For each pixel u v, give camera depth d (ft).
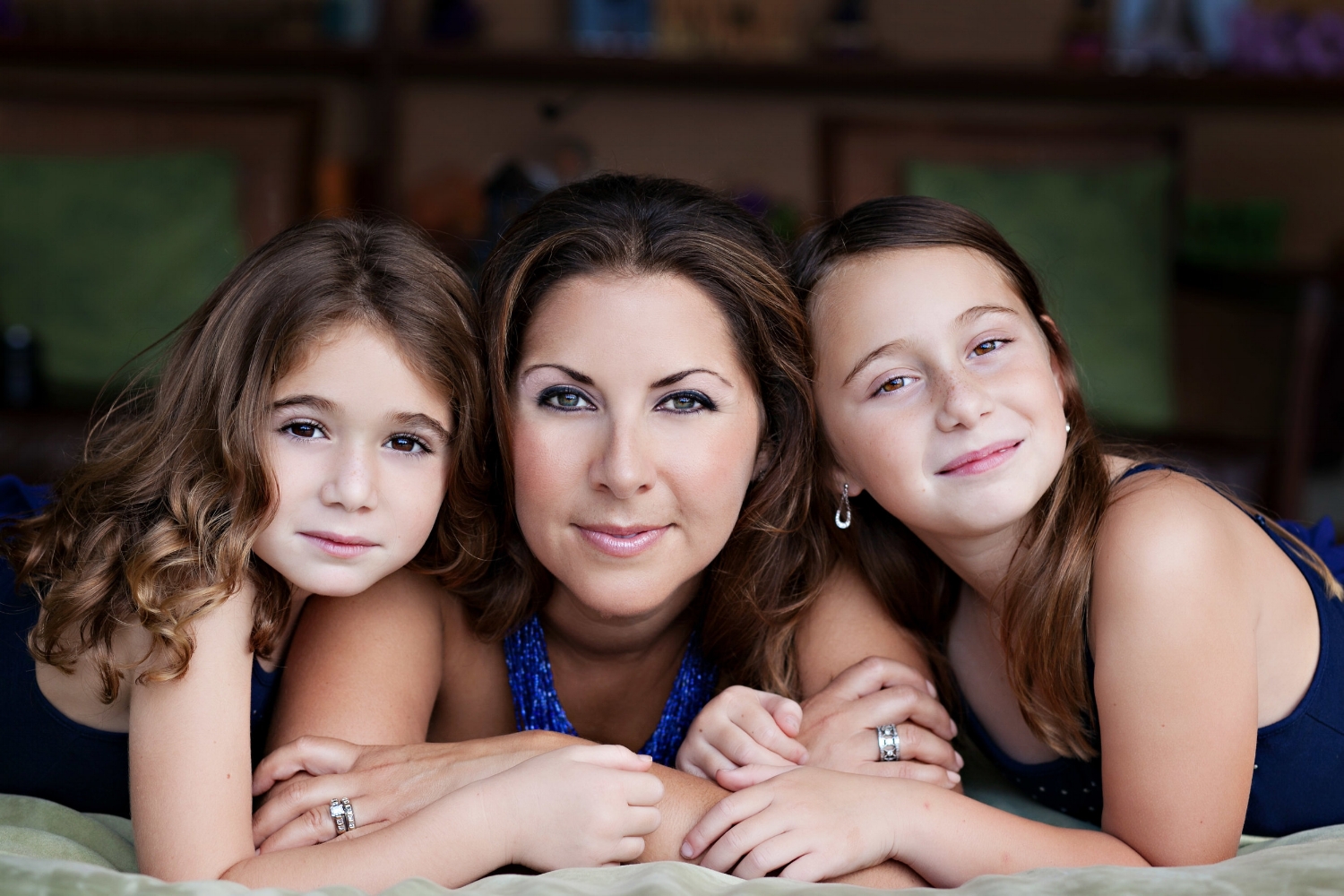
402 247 4.11
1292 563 4.42
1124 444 4.98
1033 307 4.47
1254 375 14.16
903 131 12.07
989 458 4.04
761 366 4.22
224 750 3.65
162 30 12.92
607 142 13.79
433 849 3.47
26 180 10.61
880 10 14.37
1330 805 4.39
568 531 4.07
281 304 3.87
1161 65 13.58
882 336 4.17
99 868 3.05
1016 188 11.55
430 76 13.08
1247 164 14.92
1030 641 4.10
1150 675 3.87
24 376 9.74
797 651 4.71
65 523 4.16
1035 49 14.48
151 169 10.82
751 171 13.94
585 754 3.58
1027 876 3.13
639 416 3.98
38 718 4.26
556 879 3.14
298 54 12.35
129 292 10.44
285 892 3.05
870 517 4.75
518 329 4.12
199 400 3.97
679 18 13.32
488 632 4.61
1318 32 13.52
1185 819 3.85
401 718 4.22
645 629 4.54
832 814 3.58
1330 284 9.50
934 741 4.27
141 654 3.84
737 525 4.47
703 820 3.63
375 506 3.88
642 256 4.04
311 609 4.40
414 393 3.91
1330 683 4.29
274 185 11.28
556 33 13.82
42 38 12.12
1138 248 11.41
